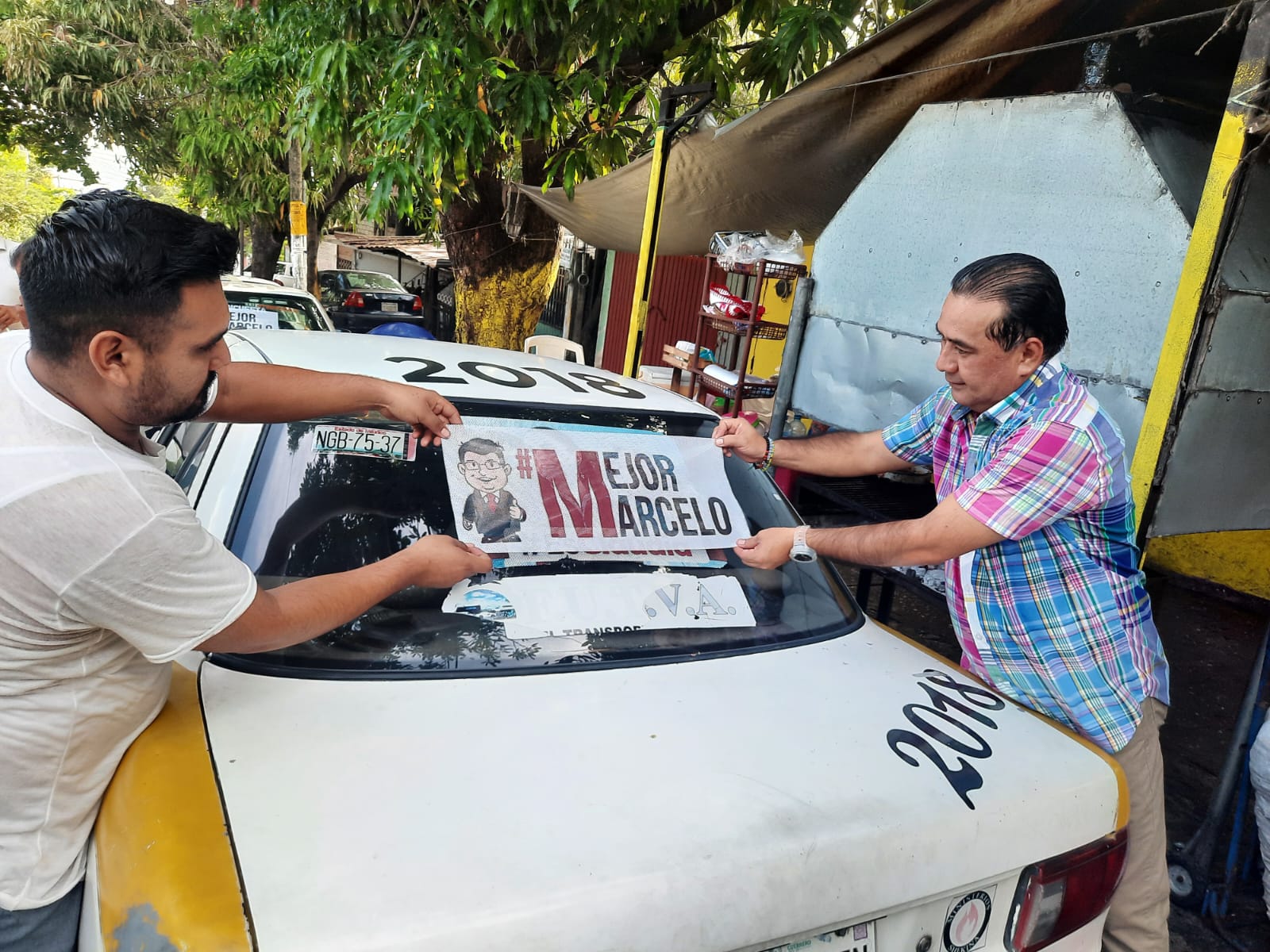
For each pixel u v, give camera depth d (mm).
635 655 1769
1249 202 2189
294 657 1594
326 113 5262
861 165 4441
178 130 13508
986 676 1998
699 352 4883
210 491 1812
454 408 1985
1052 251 2689
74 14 13211
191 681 1510
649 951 1177
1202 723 4035
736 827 1316
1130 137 2445
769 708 1668
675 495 2059
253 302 6988
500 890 1146
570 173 5605
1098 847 1594
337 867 1149
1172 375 2275
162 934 1058
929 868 1389
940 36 3258
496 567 1823
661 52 5664
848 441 2293
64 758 1240
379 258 19750
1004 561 1914
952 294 1824
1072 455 1744
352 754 1376
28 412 1142
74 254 1083
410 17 5227
